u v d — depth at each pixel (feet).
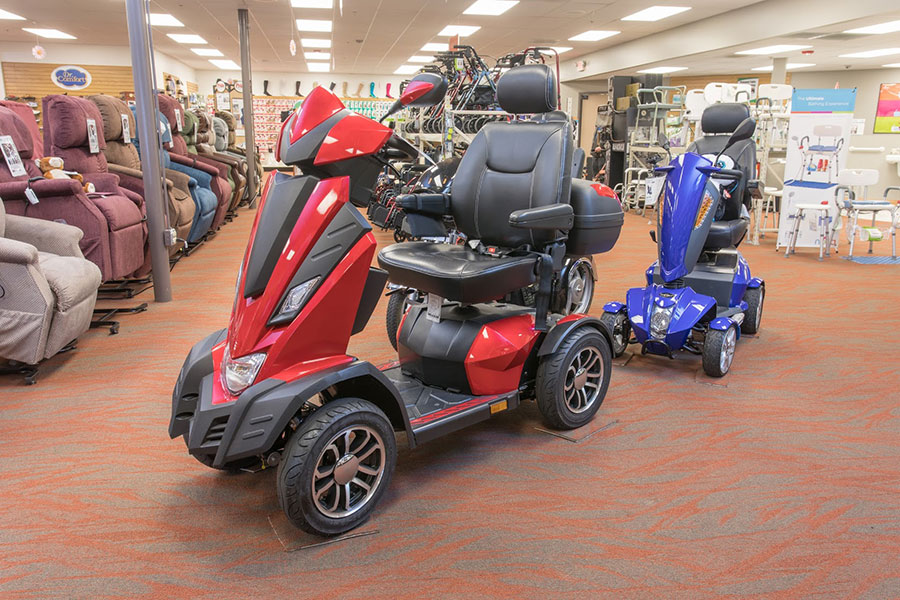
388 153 6.23
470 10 34.06
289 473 5.42
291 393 5.38
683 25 39.34
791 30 31.55
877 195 44.14
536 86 8.34
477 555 5.67
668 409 9.05
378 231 25.99
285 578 5.33
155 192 14.17
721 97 27.40
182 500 6.56
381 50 49.90
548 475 7.15
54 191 12.78
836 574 5.41
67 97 15.14
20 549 5.70
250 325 5.62
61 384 9.70
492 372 7.55
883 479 7.09
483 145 8.86
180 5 32.71
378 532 6.02
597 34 42.83
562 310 12.01
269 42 45.78
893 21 28.94
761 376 10.43
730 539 5.93
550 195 8.14
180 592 5.15
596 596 5.13
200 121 29.35
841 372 10.62
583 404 8.43
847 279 18.39
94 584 5.24
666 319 9.96
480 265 7.38
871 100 51.75
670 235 10.27
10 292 9.31
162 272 14.61
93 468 7.19
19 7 34.58
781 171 29.76
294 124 5.89
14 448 7.63
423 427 6.64
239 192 31.53
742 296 11.95
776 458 7.57
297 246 5.68
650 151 33.55
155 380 9.90
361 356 10.91
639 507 6.49
